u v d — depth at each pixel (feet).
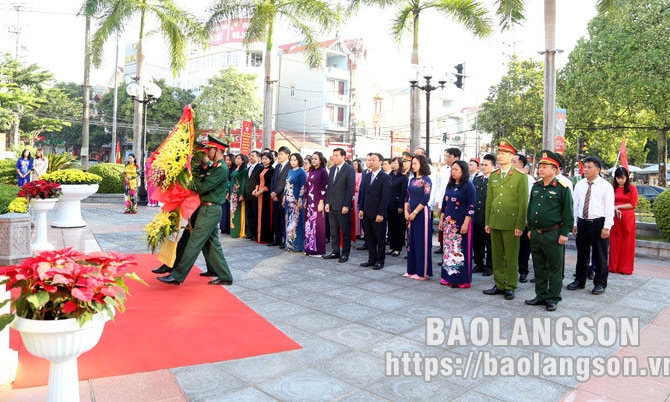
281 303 18.33
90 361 12.47
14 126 103.14
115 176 58.44
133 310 16.81
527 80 93.45
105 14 57.62
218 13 52.65
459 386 11.75
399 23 51.93
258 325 15.70
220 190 20.18
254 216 32.48
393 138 145.69
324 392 11.21
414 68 49.80
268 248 30.07
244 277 22.38
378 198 24.77
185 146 18.84
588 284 23.03
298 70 143.43
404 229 29.48
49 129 120.06
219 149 20.12
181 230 20.65
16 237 22.20
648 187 69.62
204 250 21.04
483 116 100.42
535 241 18.43
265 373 12.15
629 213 24.82
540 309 18.40
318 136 139.64
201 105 119.44
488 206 20.16
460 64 53.47
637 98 64.39
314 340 14.56
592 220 21.16
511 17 36.09
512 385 11.88
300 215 28.84
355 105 146.61
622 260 25.11
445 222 21.45
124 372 11.91
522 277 23.66
